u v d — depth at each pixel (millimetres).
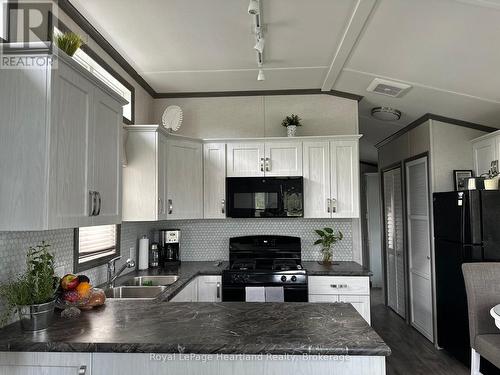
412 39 2424
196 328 1550
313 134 3771
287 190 3385
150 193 2881
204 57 2994
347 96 3736
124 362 1411
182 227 3869
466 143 3633
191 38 2656
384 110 3896
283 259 3672
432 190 3625
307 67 3195
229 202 3439
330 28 2479
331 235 3619
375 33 2453
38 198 1417
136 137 2906
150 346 1377
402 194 4422
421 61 2691
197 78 3463
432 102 3375
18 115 1438
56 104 1474
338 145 3447
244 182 3430
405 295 4367
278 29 2494
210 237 3844
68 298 1781
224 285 3154
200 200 3488
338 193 3420
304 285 3084
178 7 2236
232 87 3723
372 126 4586
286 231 3797
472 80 2785
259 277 3123
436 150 3648
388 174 5055
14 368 1423
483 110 3256
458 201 3041
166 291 2414
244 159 3518
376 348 1342
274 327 1561
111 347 1381
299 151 3479
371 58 2836
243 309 1845
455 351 3176
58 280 1745
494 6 1934
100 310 1834
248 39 2674
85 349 1387
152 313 1777
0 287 1602
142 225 3475
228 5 2217
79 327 1571
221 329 1536
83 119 1696
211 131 3844
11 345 1403
